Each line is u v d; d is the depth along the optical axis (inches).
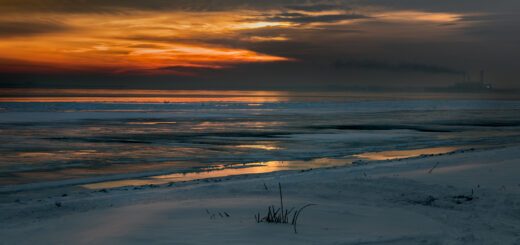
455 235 213.0
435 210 314.5
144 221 225.9
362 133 1550.2
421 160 732.0
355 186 426.3
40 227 240.5
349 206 309.3
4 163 808.3
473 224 253.8
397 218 260.4
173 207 287.9
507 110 3799.2
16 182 612.4
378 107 4229.8
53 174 687.1
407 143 1225.4
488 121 2330.2
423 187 407.8
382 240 191.2
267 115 2669.8
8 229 249.4
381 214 274.5
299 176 570.9
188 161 848.3
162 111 3024.1
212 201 327.9
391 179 453.7
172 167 765.9
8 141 1203.9
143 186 531.2
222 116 2529.5
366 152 1005.2
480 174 480.4
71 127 1706.4
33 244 192.2
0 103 3494.1
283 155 946.7
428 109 3890.3
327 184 440.8
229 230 198.8
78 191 541.6
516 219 276.7
